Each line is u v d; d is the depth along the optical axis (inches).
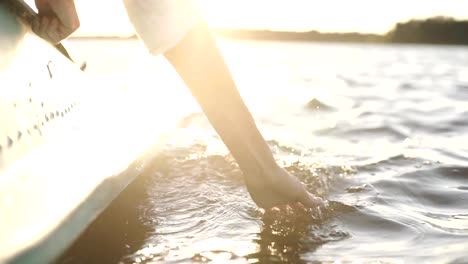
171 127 104.1
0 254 40.6
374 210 77.1
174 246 63.1
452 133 142.2
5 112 55.6
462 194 86.3
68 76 81.1
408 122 159.2
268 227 69.4
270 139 128.4
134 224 70.2
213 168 97.0
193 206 77.9
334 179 92.7
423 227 70.6
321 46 1526.8
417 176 95.9
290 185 70.2
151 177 91.0
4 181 49.1
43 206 50.1
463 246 63.2
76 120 73.9
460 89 270.4
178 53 62.3
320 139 133.6
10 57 61.7
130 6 60.1
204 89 63.5
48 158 58.6
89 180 61.1
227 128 65.3
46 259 45.1
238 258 59.6
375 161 107.0
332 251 62.1
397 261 58.7
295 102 214.8
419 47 1536.7
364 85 306.2
